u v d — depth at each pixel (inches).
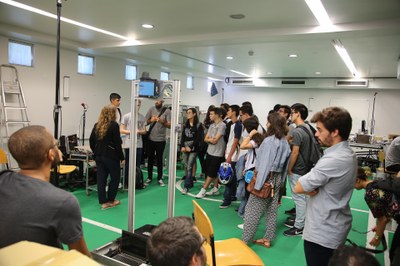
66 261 27.1
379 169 177.8
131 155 97.9
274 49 250.5
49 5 157.3
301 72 397.7
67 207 45.2
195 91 486.9
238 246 86.0
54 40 231.5
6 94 225.3
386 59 268.2
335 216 62.6
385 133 433.4
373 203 70.4
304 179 64.1
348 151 63.0
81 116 286.7
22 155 46.1
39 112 249.1
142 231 99.3
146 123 214.5
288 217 162.4
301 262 114.4
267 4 143.6
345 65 316.2
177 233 35.7
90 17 176.4
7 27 201.0
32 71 241.6
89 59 297.6
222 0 141.3
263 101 524.1
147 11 162.7
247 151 142.6
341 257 37.8
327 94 472.1
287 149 117.7
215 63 353.1
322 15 153.9
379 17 153.1
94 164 195.3
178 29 199.2
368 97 442.3
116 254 77.1
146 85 93.8
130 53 300.0
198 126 201.2
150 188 204.7
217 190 196.4
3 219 42.6
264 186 115.8
